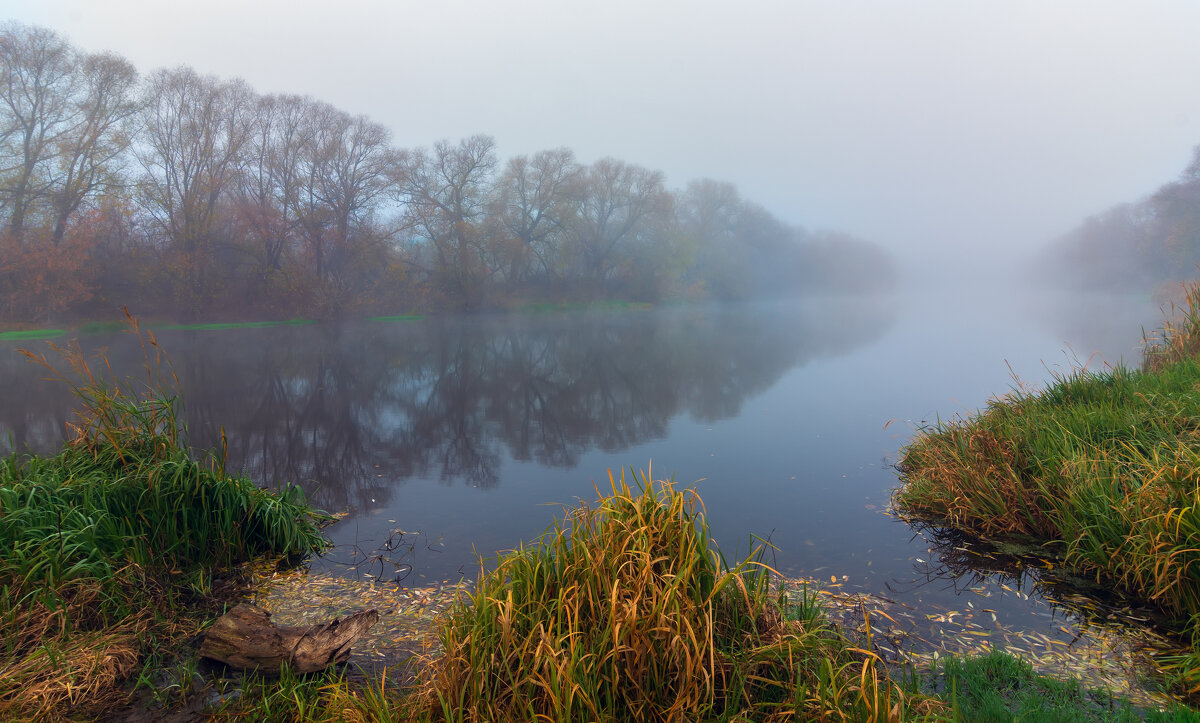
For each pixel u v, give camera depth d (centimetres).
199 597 427
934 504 593
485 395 1316
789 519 584
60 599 363
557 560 311
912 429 958
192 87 2923
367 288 3597
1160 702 304
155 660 347
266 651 335
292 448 879
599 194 4666
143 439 503
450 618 324
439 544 532
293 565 487
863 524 568
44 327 2447
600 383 1464
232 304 3077
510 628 270
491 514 609
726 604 309
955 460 627
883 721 236
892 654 350
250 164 3145
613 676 255
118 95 2691
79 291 2497
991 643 364
